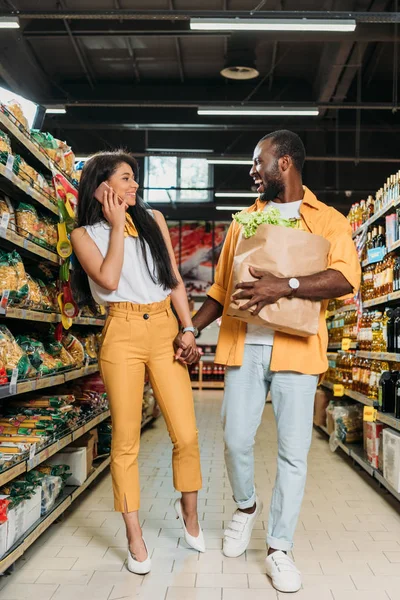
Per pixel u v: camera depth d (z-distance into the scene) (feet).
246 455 8.12
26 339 9.50
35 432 8.93
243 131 46.01
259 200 8.41
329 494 11.96
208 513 10.43
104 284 7.53
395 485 10.58
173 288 8.27
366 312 15.30
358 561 8.23
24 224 9.32
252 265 7.27
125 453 7.81
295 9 30.37
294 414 7.62
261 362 7.86
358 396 14.65
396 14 20.34
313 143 42.78
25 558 8.21
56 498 9.65
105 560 8.16
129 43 35.55
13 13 21.52
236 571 7.77
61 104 32.01
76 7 29.84
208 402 31.65
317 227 7.89
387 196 12.72
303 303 7.27
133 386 7.84
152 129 43.19
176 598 6.96
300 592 7.16
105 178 7.93
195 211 47.34
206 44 35.70
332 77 33.37
